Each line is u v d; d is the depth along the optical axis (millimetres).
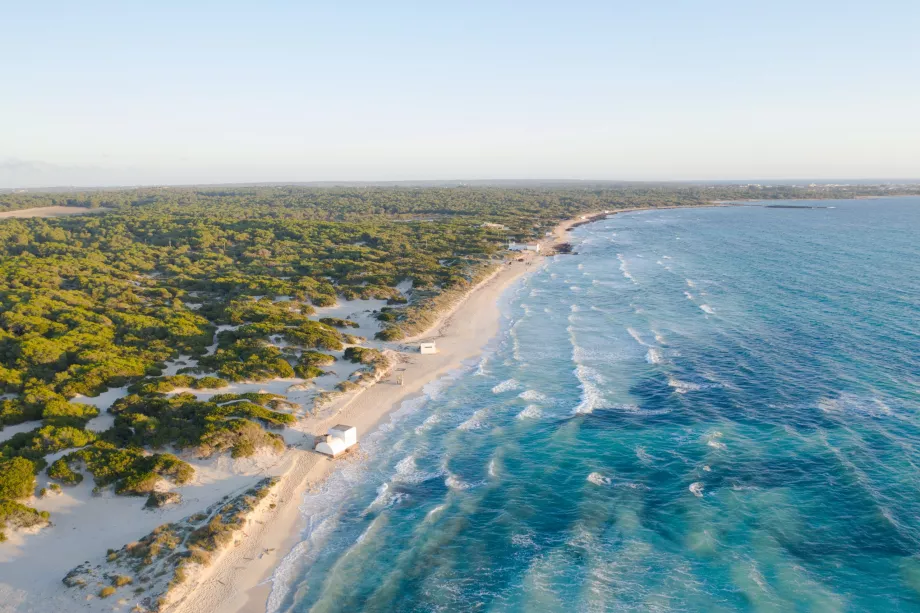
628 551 31031
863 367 55062
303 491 37312
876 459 38750
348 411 49031
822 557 29938
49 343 54500
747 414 46656
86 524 31891
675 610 26672
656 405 49406
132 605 26297
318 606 27547
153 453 38594
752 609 26516
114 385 48531
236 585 28734
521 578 29266
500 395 53000
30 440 37500
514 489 37500
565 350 65188
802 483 36625
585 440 43719
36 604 26328
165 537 30656
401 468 40344
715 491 36188
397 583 29141
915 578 28078
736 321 73250
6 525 30375
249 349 58219
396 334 69375
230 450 39469
